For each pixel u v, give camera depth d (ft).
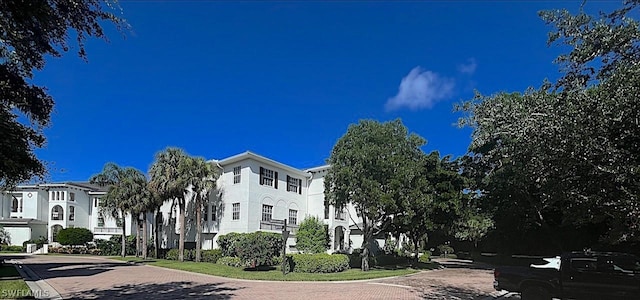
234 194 115.03
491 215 117.29
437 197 99.14
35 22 24.50
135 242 158.51
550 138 25.80
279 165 120.16
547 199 30.27
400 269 95.45
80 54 27.20
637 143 24.23
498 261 128.88
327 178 92.89
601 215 27.73
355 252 107.76
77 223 188.34
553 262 46.16
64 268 95.04
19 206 188.34
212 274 78.02
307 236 106.52
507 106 31.83
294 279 68.74
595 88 25.89
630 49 24.81
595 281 38.04
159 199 120.57
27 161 39.22
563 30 26.89
